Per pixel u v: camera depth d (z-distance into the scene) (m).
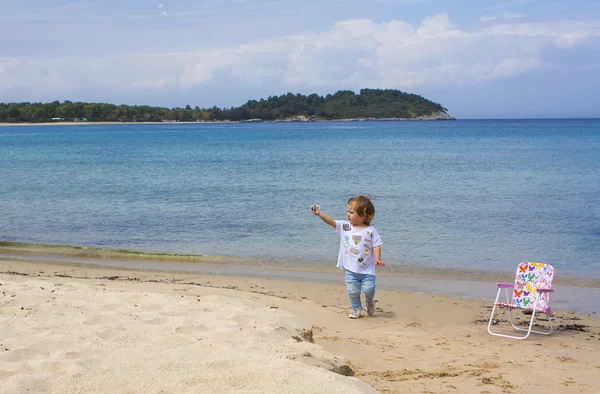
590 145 52.19
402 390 4.63
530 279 7.12
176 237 13.72
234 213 16.81
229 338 4.82
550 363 5.61
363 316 7.61
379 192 21.02
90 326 5.04
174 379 3.55
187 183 24.42
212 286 9.29
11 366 3.79
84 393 3.36
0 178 26.89
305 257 11.82
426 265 10.90
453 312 7.93
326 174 27.88
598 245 12.33
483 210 16.88
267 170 30.34
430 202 18.52
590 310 8.12
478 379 5.00
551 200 18.73
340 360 4.53
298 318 6.12
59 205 18.47
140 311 5.81
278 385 3.41
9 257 11.59
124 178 26.70
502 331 7.00
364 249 7.45
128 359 4.01
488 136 77.81
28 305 5.78
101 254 12.02
